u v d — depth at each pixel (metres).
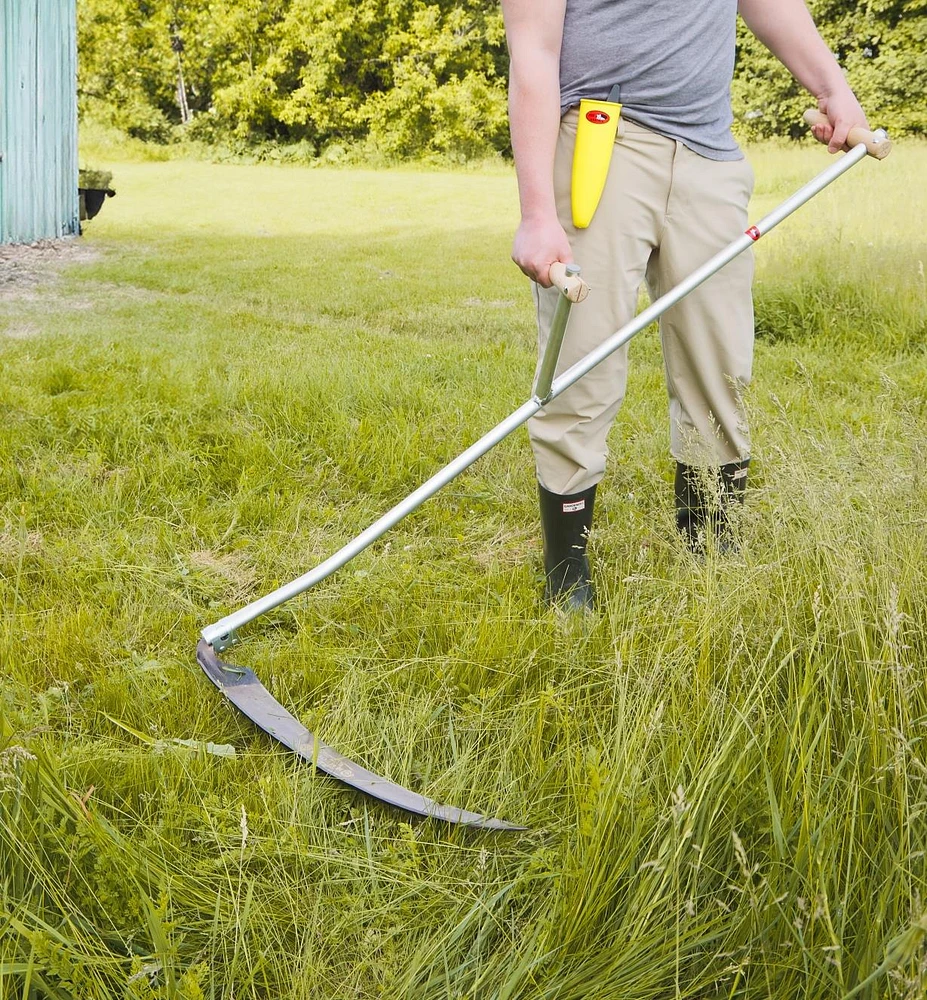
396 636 2.54
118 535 3.13
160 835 1.74
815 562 2.09
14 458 3.73
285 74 26.33
